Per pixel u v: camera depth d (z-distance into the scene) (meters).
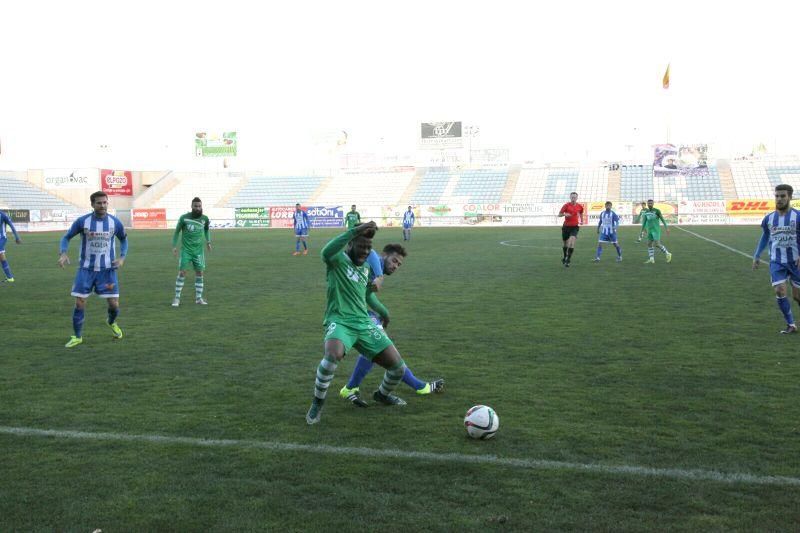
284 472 4.61
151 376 7.35
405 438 5.27
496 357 8.07
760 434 5.24
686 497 4.15
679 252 24.67
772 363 7.63
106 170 65.88
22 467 4.75
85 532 3.80
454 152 77.25
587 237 35.84
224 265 21.41
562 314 11.27
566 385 6.76
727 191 60.19
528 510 3.99
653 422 5.56
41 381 7.14
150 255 25.77
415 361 7.88
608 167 66.44
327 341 5.65
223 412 6.02
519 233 42.00
